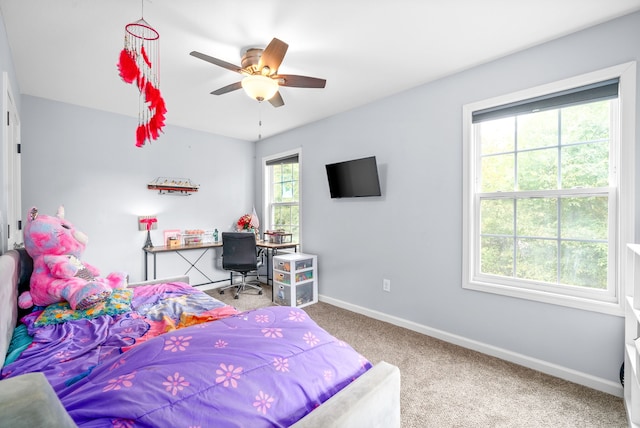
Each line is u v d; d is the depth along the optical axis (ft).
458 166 8.02
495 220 7.66
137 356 3.06
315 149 12.21
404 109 9.17
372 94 9.48
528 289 6.95
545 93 6.59
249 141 15.46
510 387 6.10
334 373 3.47
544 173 6.91
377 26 5.96
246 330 3.72
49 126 9.70
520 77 6.91
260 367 3.07
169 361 2.94
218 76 8.04
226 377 2.84
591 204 6.33
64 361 3.82
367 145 10.25
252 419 2.61
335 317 10.16
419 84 8.73
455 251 8.11
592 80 6.00
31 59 7.13
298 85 6.98
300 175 12.91
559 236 6.72
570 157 6.57
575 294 6.41
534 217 7.06
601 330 5.98
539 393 5.90
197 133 13.44
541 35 6.30
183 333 3.47
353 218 10.82
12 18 5.57
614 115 6.00
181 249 11.71
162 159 12.35
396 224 9.48
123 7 5.32
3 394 1.50
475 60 7.34
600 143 6.21
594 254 6.28
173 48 6.67
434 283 8.57
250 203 15.48
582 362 6.20
